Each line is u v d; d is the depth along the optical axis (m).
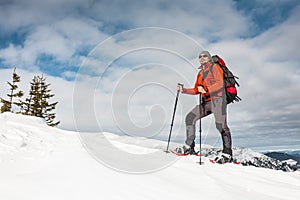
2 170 2.72
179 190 2.89
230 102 5.41
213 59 5.51
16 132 3.91
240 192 3.28
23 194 2.29
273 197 3.33
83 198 2.39
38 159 3.20
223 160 4.87
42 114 28.27
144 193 2.67
